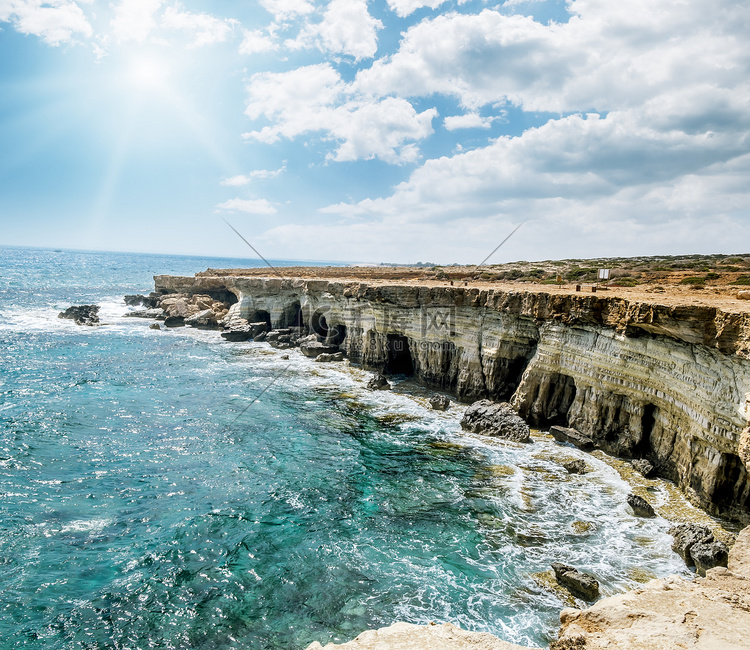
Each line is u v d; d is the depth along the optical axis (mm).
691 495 20781
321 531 19156
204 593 15594
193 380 41000
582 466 24281
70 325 65000
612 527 19281
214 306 72312
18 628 13875
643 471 23609
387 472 24438
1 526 18625
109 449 26344
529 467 24969
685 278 49000
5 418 29875
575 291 33406
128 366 44750
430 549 17984
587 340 27328
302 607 15031
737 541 9680
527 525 19531
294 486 22859
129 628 14086
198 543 18219
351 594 15578
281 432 29797
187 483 22906
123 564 16875
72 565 16688
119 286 126000
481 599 15250
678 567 16672
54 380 39000
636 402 24875
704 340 19359
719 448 19016
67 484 22266
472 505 21156
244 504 21141
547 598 15281
